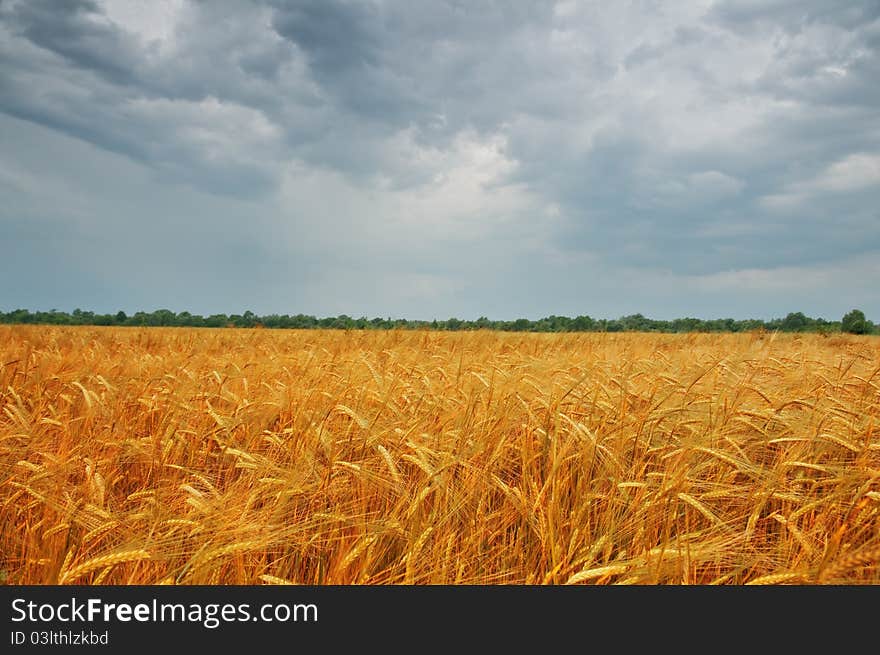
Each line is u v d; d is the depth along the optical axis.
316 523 3.11
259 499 3.36
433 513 3.11
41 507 3.28
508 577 3.03
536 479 3.68
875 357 8.16
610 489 3.47
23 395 6.12
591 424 4.38
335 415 4.68
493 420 4.27
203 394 5.59
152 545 2.77
